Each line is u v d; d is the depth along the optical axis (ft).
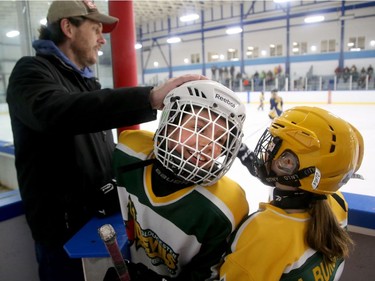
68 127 2.13
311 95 31.45
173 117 1.99
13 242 3.73
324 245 1.96
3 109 11.32
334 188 2.07
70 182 2.88
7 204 3.60
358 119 20.15
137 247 2.47
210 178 2.06
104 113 2.13
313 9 42.34
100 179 3.07
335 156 1.99
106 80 6.61
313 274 1.95
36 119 2.15
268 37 46.44
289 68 45.62
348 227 3.10
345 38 41.37
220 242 2.05
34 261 3.95
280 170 2.13
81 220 2.99
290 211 2.13
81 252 2.29
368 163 10.24
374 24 39.40
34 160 2.78
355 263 3.16
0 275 3.67
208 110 1.93
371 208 3.02
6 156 7.35
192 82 2.05
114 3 4.45
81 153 2.90
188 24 53.11
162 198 2.14
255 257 1.92
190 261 2.20
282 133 2.11
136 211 2.31
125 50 4.63
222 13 49.37
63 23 3.08
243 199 2.22
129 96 2.16
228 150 2.02
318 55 43.47
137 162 2.34
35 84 2.31
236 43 49.32
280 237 1.96
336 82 37.19
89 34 3.22
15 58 10.07
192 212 2.04
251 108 31.81
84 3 3.14
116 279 2.25
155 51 58.49
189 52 54.29
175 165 1.96
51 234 2.91
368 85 35.22
